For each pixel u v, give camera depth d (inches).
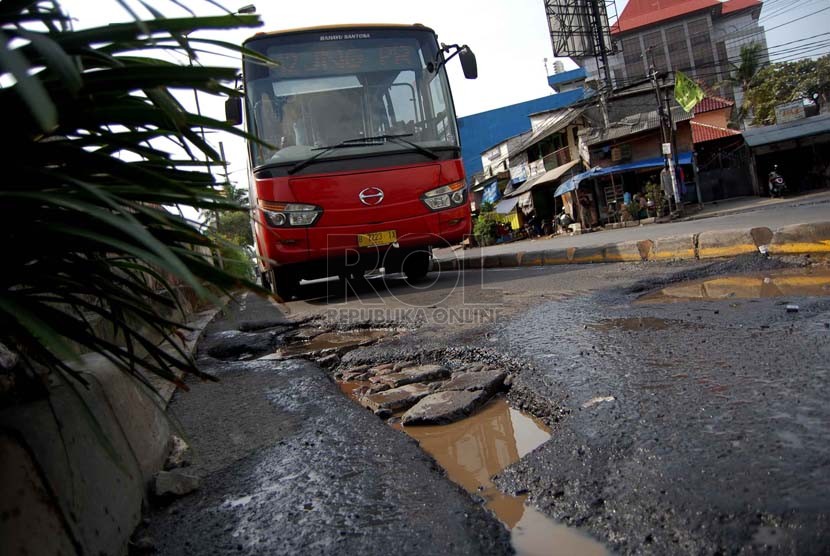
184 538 61.5
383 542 55.4
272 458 81.4
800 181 1023.0
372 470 73.2
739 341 105.7
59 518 48.8
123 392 76.9
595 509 57.3
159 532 63.4
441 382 118.0
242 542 59.0
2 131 37.3
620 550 50.7
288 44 263.3
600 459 66.6
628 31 3157.0
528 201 1175.6
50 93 37.8
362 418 95.7
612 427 74.0
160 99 42.2
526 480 66.6
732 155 1124.5
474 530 56.1
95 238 36.6
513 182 1344.7
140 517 65.7
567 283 232.2
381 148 256.2
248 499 68.9
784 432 63.9
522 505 61.9
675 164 866.8
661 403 79.2
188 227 43.7
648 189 892.0
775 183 911.7
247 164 277.1
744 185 1079.6
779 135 1027.3
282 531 59.9
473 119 1769.2
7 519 42.8
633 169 946.1
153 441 79.9
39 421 52.3
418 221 259.4
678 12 3097.9
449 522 57.8
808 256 196.9
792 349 95.5
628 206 887.1
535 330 143.5
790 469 55.7
